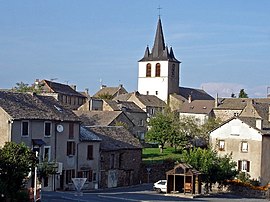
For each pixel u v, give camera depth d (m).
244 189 62.41
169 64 136.25
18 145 35.88
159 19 139.50
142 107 122.75
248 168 66.75
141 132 109.94
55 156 55.38
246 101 117.56
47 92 109.06
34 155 36.81
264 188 61.22
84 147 59.12
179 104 131.12
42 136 54.03
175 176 58.31
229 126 68.50
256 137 66.31
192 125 91.19
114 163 63.53
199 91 149.75
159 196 53.66
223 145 68.75
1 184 32.31
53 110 57.12
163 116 86.44
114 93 146.25
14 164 34.38
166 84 135.62
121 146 64.81
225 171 61.00
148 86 138.00
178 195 56.09
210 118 106.31
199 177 58.69
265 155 66.44
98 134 64.25
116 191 57.84
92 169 59.94
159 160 72.31
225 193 62.38
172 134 83.19
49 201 40.50
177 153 83.19
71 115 58.59
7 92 55.34
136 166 67.25
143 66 138.75
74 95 122.06
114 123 86.94
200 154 60.91
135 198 49.00
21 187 36.06
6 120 51.12
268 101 115.88
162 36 139.00
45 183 53.16
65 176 56.47
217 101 119.31
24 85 100.62
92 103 105.00
